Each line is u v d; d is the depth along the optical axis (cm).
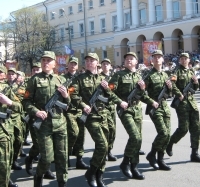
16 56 4244
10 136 462
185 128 659
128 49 4134
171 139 685
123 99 579
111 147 712
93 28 4678
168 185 546
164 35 3584
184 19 3366
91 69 542
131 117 572
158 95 607
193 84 656
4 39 4534
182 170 620
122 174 615
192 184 546
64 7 5000
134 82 579
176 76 646
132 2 3944
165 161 679
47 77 495
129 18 4112
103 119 534
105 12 4472
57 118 488
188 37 3350
